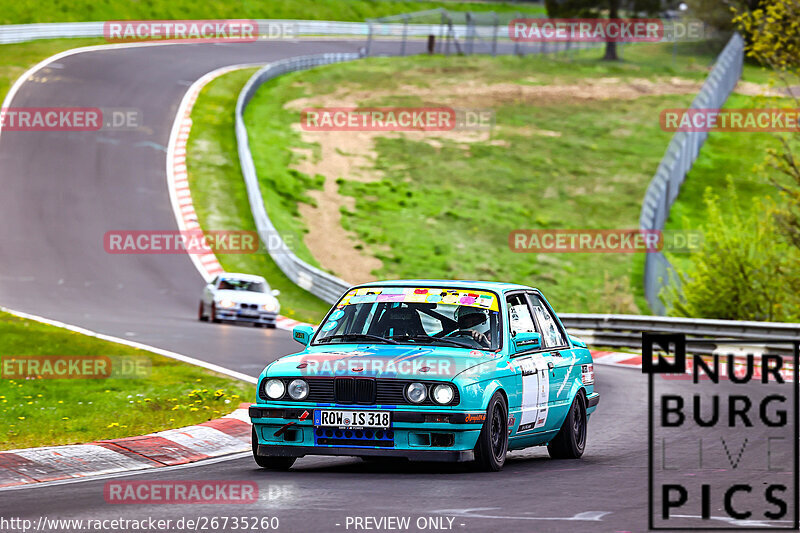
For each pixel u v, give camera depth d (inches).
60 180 5610.2
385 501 1047.0
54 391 1900.8
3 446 1427.2
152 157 6127.0
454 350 1280.8
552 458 1441.9
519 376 1314.0
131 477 1242.0
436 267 5290.4
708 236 3526.1
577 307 4874.5
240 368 2332.7
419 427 1208.2
